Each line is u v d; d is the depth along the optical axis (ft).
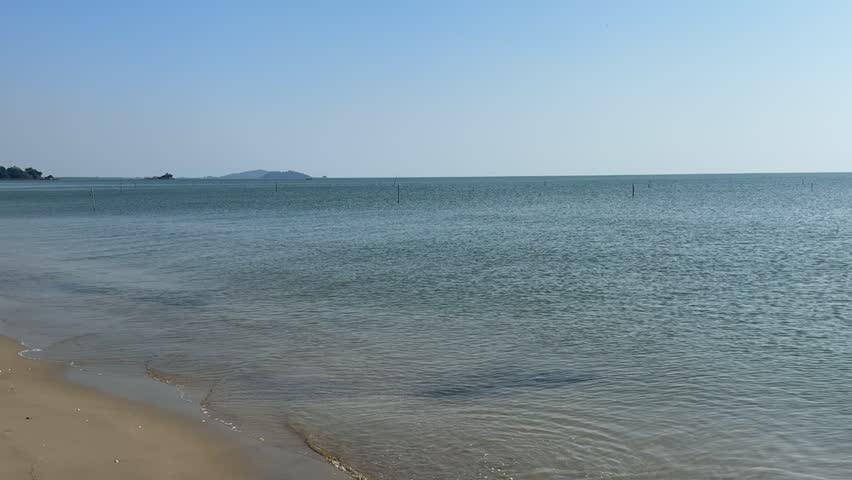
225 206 359.05
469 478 35.24
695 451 38.42
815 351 59.00
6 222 250.78
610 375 52.54
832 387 49.19
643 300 83.15
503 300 83.46
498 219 238.68
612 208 307.99
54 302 85.35
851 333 65.41
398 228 200.54
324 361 56.85
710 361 56.08
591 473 35.73
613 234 175.22
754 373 52.70
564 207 321.11
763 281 97.30
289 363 56.29
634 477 35.32
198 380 51.70
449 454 38.09
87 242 165.68
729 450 38.55
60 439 37.35
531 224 213.25
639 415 43.88
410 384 50.62
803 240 157.38
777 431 41.19
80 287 96.73
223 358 57.88
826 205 315.99
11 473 32.22
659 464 36.78
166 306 81.71
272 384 50.65
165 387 49.75
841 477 35.29
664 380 51.19
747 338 63.77
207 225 219.41
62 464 33.83
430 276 102.89
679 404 45.88
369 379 51.88
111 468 33.94
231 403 46.26
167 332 67.72
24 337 65.87
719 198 404.77
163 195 545.85
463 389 49.39
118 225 224.53
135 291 92.73
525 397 47.52
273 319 73.46
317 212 295.48
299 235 178.29
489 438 40.29
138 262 124.26
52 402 44.37
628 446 39.09
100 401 45.44
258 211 307.37
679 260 121.49
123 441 37.93
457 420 43.19
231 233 186.80
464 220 234.79
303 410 45.01
